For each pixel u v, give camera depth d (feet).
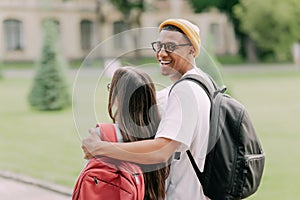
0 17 125.18
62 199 20.45
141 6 119.85
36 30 127.54
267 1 99.71
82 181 8.05
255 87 65.26
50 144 32.07
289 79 75.05
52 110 49.29
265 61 118.01
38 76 50.44
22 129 38.24
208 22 137.80
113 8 130.31
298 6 100.17
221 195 8.35
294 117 41.78
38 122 41.68
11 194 21.16
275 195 20.30
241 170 8.35
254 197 20.04
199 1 124.57
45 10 127.24
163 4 136.67
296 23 100.83
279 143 31.30
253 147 8.54
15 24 126.82
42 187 22.15
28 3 126.93
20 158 28.12
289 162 26.18
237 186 8.37
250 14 101.09
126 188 8.01
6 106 51.65
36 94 49.90
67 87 50.83
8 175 23.99
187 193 8.47
